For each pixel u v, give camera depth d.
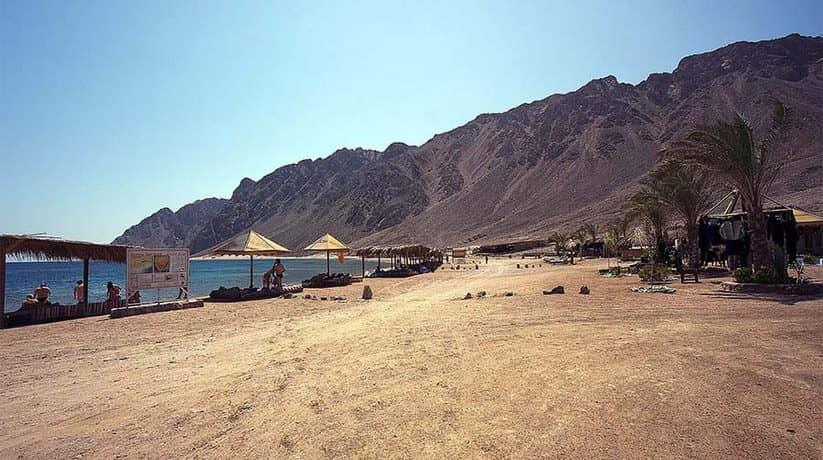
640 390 5.35
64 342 10.80
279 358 8.09
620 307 12.66
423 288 24.98
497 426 4.51
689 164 19.06
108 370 7.81
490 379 6.08
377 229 188.00
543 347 7.83
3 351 9.84
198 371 7.43
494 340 8.67
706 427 4.30
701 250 25.41
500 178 174.75
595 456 3.81
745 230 22.62
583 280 24.44
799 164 85.88
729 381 5.59
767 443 3.96
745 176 16.86
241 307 17.25
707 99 162.62
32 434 4.97
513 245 100.00
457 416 4.83
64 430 5.05
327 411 5.20
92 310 16.09
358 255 37.66
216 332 11.66
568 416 4.66
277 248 23.53
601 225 96.56
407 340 9.11
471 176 198.25
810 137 102.19
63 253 16.08
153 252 17.09
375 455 4.03
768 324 9.26
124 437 4.77
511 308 13.44
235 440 4.55
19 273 79.31
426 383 6.06
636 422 4.46
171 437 4.71
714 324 9.48
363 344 8.95
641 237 54.53
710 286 17.47
